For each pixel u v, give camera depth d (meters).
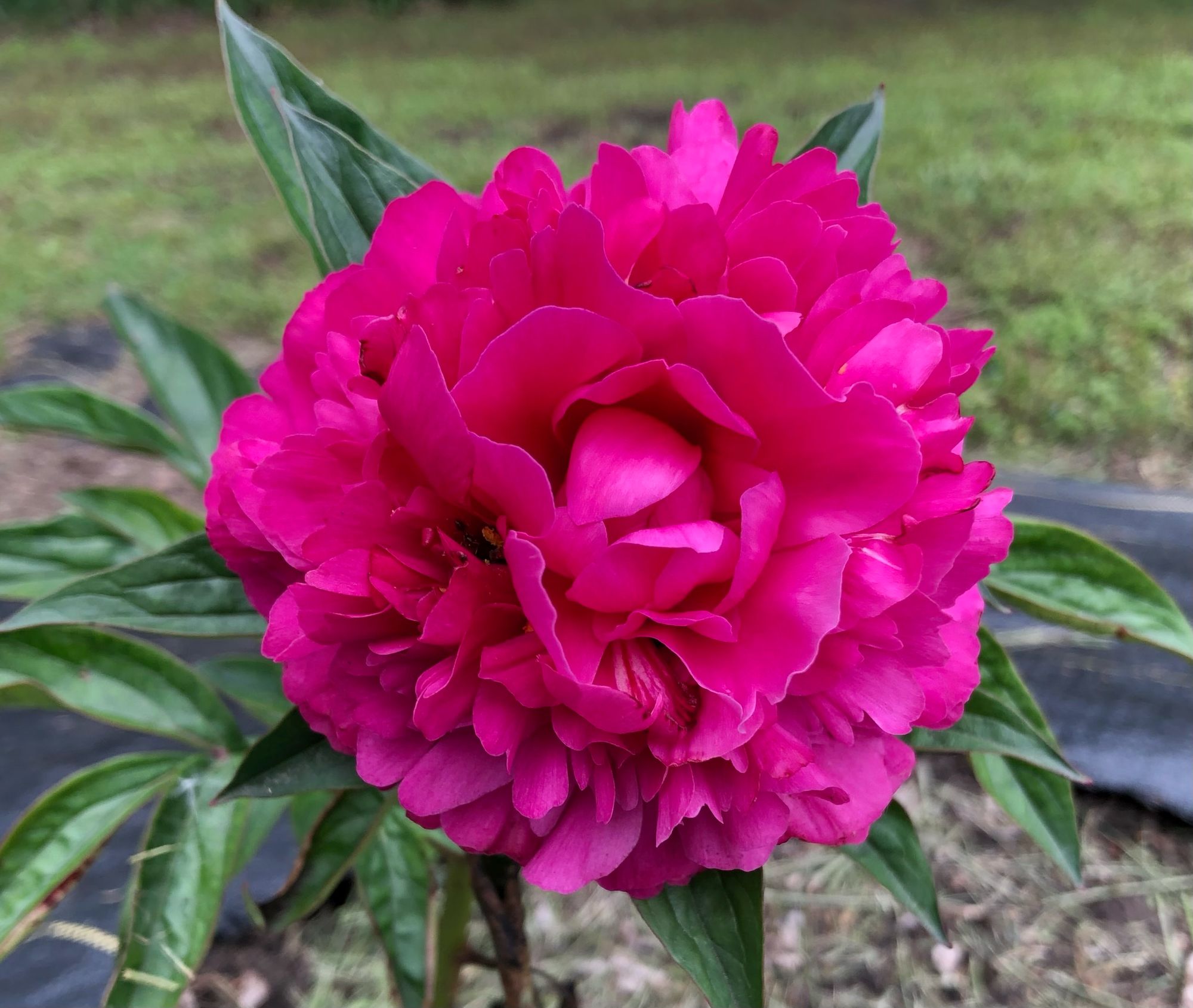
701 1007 0.59
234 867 0.31
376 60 2.35
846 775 0.22
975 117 1.70
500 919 0.37
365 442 0.20
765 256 0.20
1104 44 2.21
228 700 0.69
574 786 0.21
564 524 0.18
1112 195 1.36
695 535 0.19
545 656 0.19
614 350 0.19
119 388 1.05
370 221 0.27
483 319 0.19
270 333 1.13
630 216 0.20
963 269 1.19
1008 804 0.33
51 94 2.14
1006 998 0.60
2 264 1.29
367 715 0.20
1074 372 1.03
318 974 0.59
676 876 0.21
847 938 0.63
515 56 2.35
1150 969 0.61
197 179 1.59
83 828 0.31
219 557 0.26
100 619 0.25
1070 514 0.87
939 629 0.23
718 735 0.19
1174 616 0.31
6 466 0.98
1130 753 0.69
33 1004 0.55
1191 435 0.97
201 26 2.89
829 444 0.19
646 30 2.62
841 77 1.95
